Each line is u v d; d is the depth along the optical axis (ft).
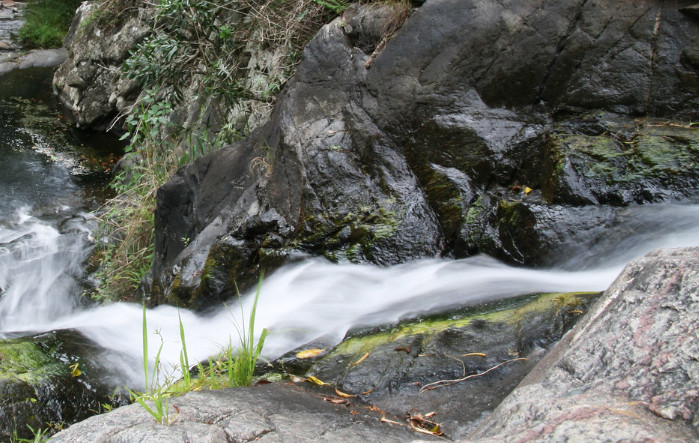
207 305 16.69
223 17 26.48
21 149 35.45
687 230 12.58
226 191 19.74
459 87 16.22
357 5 18.26
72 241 27.02
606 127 14.82
